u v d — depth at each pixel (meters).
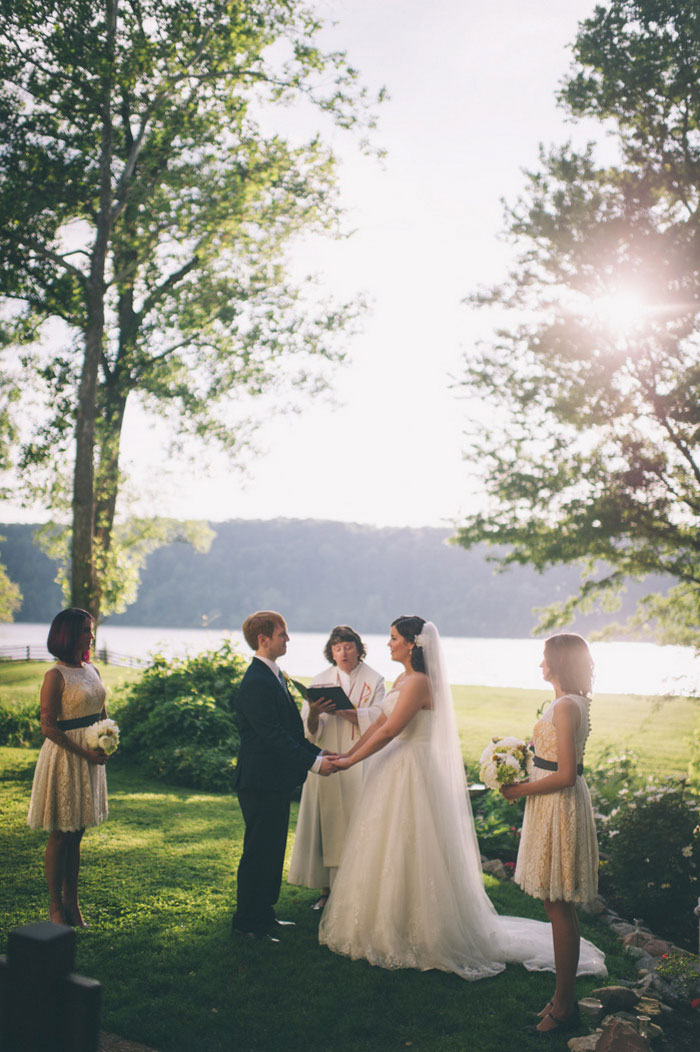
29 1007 1.87
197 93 17.70
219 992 3.98
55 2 15.00
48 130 16.09
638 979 4.57
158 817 7.46
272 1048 3.51
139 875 5.65
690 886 5.68
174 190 17.48
